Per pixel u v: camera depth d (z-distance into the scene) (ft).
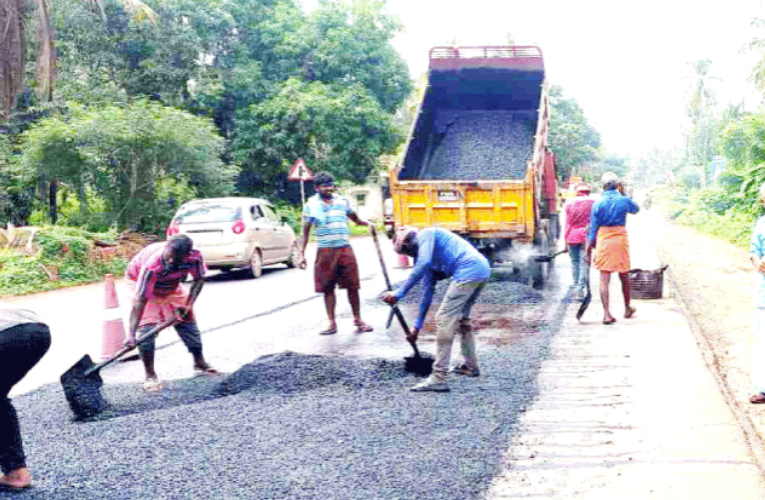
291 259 59.00
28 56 68.23
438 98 45.65
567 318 31.35
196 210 51.47
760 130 99.71
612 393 19.85
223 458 15.28
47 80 57.47
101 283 54.08
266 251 54.08
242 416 18.01
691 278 48.52
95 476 14.55
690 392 19.83
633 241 65.77
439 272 20.83
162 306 21.40
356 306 29.66
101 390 20.99
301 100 103.55
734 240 77.30
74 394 18.30
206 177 75.00
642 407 18.56
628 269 30.19
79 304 42.45
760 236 19.36
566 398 19.44
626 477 14.21
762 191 19.85
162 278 20.52
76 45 90.27
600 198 29.96
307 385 20.63
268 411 18.38
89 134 64.54
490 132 44.01
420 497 13.29
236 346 27.35
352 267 29.22
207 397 20.08
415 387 20.11
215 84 101.45
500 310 33.19
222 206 51.44
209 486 13.91
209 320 33.94
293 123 106.73
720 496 13.29
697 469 14.53
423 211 36.94
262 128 104.47
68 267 53.52
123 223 69.87
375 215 146.82
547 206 43.37
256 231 52.26
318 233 28.89
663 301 35.73
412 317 33.12
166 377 22.54
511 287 37.99
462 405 18.74
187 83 102.06
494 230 36.58
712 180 155.43
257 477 14.25
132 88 95.25
